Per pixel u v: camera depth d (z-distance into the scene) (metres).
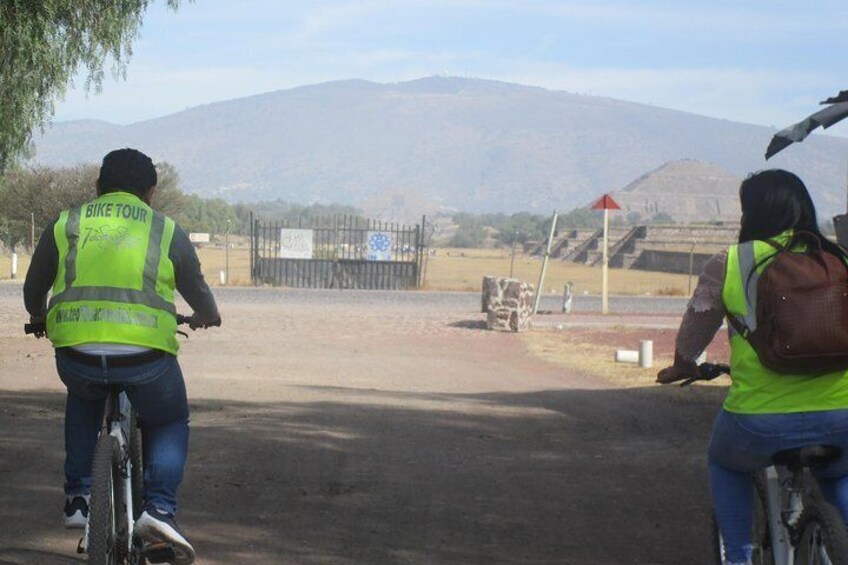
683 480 9.45
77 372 5.08
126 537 5.17
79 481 5.45
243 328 27.20
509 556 6.96
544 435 11.87
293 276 48.31
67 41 15.55
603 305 35.50
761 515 5.22
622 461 10.31
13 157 17.03
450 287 51.03
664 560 6.92
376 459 10.16
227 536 7.23
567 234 132.50
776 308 4.55
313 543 7.13
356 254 51.41
